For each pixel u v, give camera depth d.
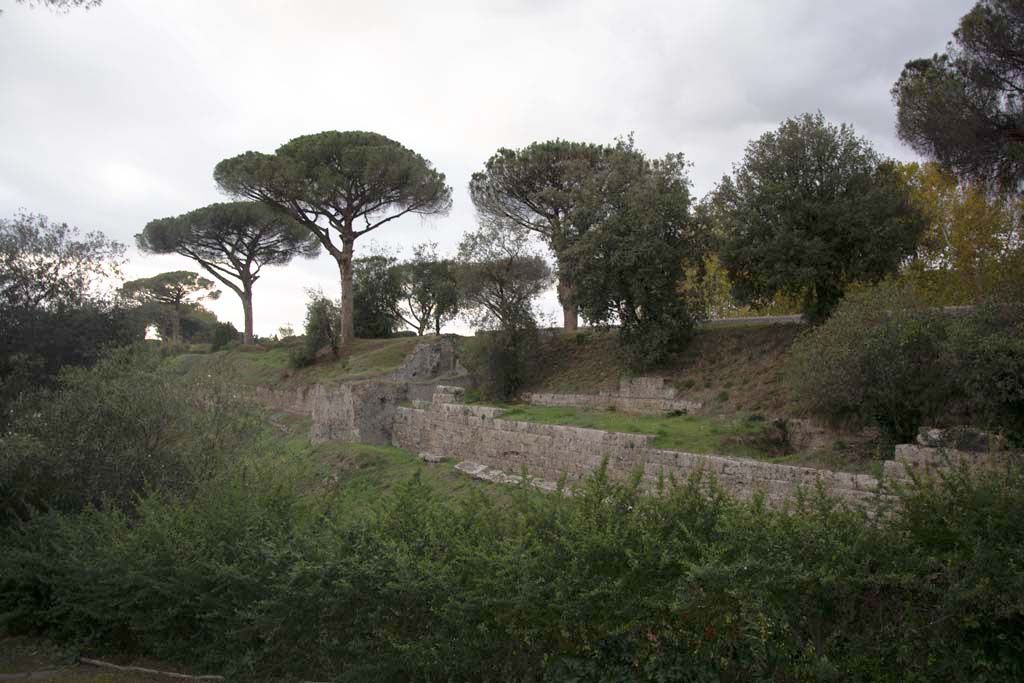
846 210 27.30
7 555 12.11
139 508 11.52
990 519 5.97
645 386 32.41
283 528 9.86
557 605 6.53
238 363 58.41
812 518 6.73
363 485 12.56
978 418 16.62
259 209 58.09
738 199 30.33
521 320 40.03
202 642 9.55
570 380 37.72
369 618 7.66
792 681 6.00
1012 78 23.17
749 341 31.88
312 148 51.16
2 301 17.48
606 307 34.59
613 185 35.84
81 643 11.05
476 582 7.14
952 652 5.72
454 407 29.20
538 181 46.12
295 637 8.35
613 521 7.17
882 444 19.23
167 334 74.44
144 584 9.84
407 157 51.22
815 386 20.53
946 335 18.09
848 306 21.27
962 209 32.44
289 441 37.38
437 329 65.56
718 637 6.23
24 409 15.27
